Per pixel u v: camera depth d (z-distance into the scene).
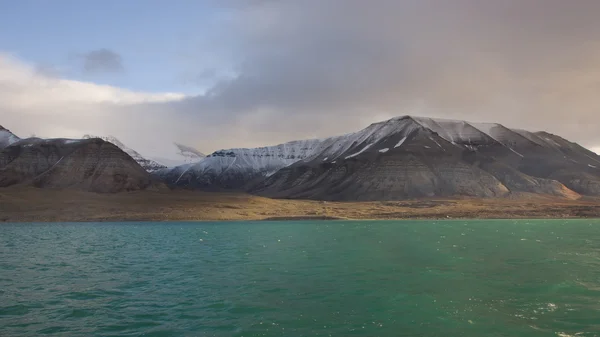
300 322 20.28
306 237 71.19
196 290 27.67
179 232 86.81
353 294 25.92
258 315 21.55
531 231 84.00
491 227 99.50
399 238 66.94
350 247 53.62
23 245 58.94
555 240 62.47
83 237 73.56
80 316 21.70
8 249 53.75
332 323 20.08
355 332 18.78
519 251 47.66
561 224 114.88
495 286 27.97
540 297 24.91
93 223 125.19
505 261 39.56
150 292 27.22
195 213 149.25
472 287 27.75
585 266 36.41
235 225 115.19
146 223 126.69
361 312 21.89
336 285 28.73
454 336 18.25
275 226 108.81
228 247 55.44
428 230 88.06
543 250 48.75
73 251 51.56
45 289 28.39
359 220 150.25
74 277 33.03
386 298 24.83
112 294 26.69
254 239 68.25
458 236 70.88
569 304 23.30
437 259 41.28
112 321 20.77
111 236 75.69
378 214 166.12
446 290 26.89
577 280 29.92
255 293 26.53
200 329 19.39
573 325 19.72
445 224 115.81
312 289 27.52
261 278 31.75
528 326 19.58
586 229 91.25
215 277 32.44
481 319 20.62
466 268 35.53
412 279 30.62
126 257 45.53
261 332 18.86
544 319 20.61
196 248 54.69
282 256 45.06
